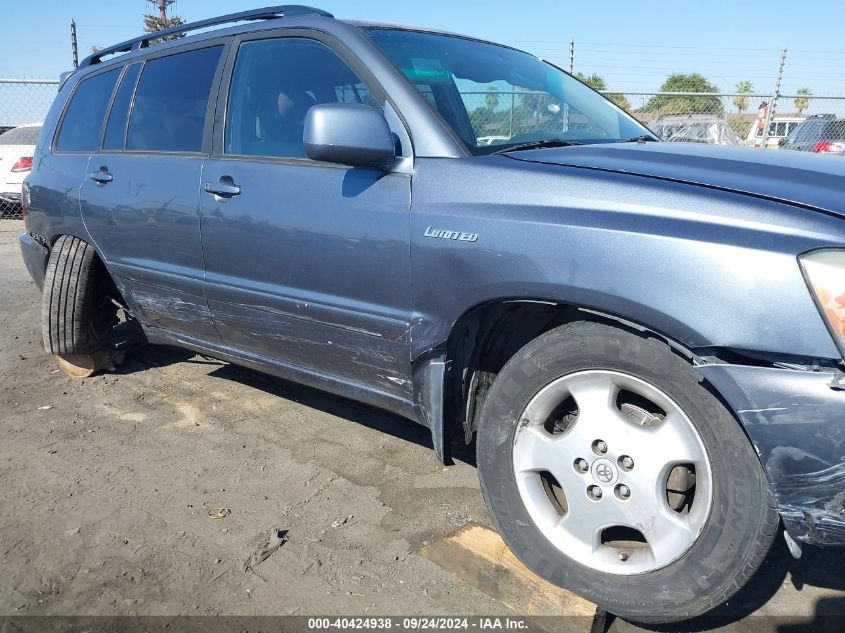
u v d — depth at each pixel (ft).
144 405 12.16
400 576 7.48
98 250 12.17
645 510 6.36
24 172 35.47
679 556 6.16
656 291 5.95
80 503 8.93
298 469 9.83
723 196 6.06
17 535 8.24
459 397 7.98
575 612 6.74
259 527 8.41
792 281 5.47
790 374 5.45
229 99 9.98
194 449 10.46
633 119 11.33
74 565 7.68
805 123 42.22
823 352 5.35
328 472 9.75
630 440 6.38
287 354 9.65
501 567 7.39
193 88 10.64
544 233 6.57
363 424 11.33
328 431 11.07
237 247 9.48
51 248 13.56
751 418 5.55
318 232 8.43
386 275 7.87
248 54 9.95
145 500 9.00
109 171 11.68
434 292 7.46
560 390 6.80
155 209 10.66
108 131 12.19
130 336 15.74
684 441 6.10
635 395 6.70
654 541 6.33
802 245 5.52
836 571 7.51
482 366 8.02
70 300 12.60
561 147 8.25
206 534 8.25
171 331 11.78
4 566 7.66
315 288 8.68
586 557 6.79
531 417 7.00
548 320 7.68
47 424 11.36
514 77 10.04
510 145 8.33
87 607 7.01
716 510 5.91
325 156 7.66
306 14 9.49
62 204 12.64
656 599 6.29
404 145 7.91
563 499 7.38
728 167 6.82
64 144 13.29
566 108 10.19
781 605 7.01
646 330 6.22
